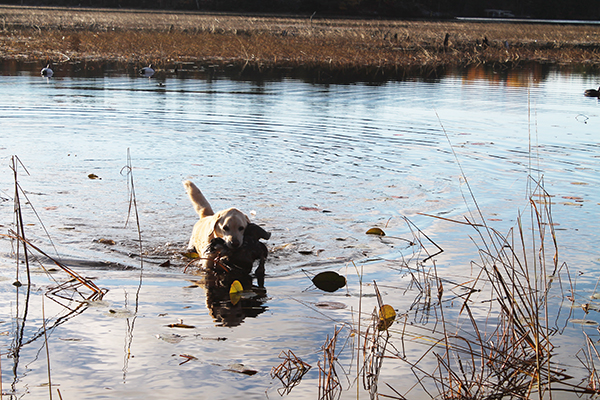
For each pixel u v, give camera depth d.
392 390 3.12
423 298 4.34
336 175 7.98
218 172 7.95
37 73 18.16
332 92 16.42
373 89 17.42
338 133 10.74
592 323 3.95
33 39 28.66
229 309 4.09
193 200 5.68
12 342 3.52
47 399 2.91
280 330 3.77
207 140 9.86
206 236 4.97
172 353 3.43
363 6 75.06
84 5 72.31
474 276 4.79
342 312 4.07
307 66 24.70
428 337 3.73
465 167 8.55
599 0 87.25
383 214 6.44
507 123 12.09
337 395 3.04
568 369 3.37
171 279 4.67
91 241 5.42
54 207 6.30
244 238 4.86
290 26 47.53
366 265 5.04
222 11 71.25
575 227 6.02
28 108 11.94
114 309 4.04
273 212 6.38
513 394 3.11
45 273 4.70
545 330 3.86
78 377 3.13
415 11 77.38
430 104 14.54
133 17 50.97
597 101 15.58
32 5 69.25
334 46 32.12
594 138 10.73
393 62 27.56
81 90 14.91
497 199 7.03
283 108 13.30
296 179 7.73
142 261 5.04
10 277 4.59
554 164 8.82
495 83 19.84
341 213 6.43
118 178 7.48
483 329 3.85
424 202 6.90
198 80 18.23
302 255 5.26
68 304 4.11
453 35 45.00
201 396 2.98
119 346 3.50
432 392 3.12
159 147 9.25
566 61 30.22
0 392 2.87
